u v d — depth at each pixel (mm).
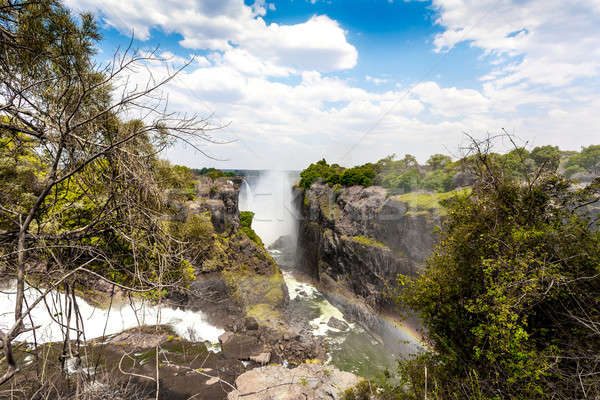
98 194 3406
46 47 2979
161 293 3363
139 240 3285
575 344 5223
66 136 2791
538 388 5133
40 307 8266
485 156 7051
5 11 2848
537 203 6598
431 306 7855
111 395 2971
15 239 3184
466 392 6258
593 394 4641
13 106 2758
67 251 3316
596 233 5750
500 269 6117
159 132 3016
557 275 5277
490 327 5848
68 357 3023
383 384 10609
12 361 1711
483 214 7129
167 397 12781
